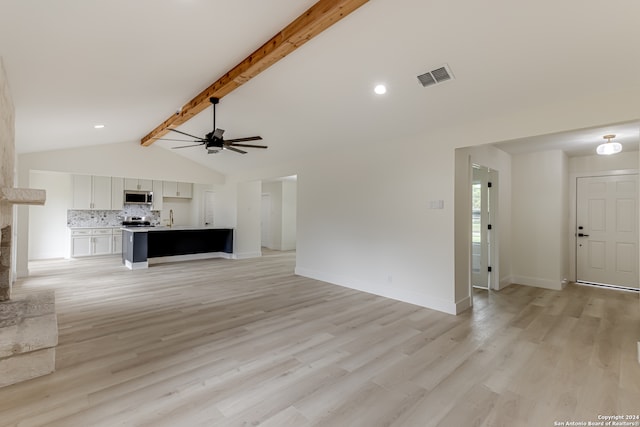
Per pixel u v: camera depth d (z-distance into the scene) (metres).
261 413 1.91
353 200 5.07
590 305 4.16
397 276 4.43
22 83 2.90
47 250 7.81
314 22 2.31
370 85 3.35
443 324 3.45
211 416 1.87
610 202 5.21
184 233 7.92
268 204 10.72
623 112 2.68
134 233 6.54
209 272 6.31
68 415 1.86
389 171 4.54
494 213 5.04
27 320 2.52
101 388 2.15
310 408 1.96
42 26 2.08
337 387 2.20
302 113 4.32
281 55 2.79
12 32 2.08
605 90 2.73
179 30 2.43
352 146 5.05
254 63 2.95
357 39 2.71
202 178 8.08
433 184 4.03
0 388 2.13
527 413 1.92
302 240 6.06
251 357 2.64
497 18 2.27
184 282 5.41
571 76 2.68
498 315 3.77
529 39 2.40
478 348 2.84
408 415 1.90
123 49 2.59
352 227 5.09
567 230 5.43
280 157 6.32
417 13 2.33
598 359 2.62
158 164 7.30
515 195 5.47
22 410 1.90
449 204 3.87
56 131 4.77
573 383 2.26
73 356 2.62
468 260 4.14
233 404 1.99
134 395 2.08
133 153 6.94
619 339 3.04
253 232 8.58
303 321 3.52
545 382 2.27
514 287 5.19
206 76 3.49
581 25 2.20
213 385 2.21
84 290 4.80
